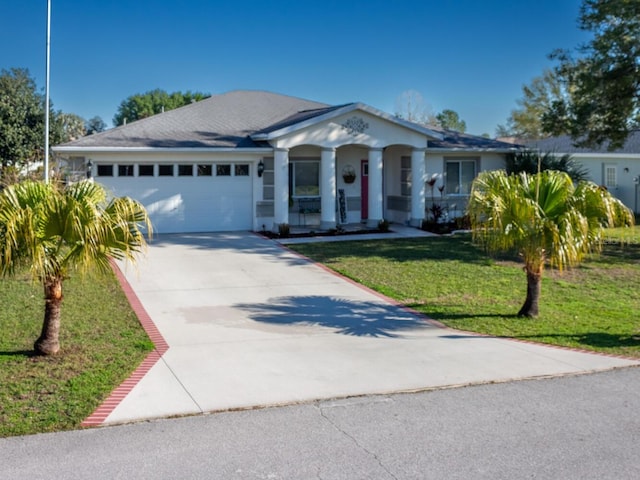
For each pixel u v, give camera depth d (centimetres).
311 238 2166
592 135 2356
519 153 2620
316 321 1149
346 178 2572
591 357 955
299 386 802
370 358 930
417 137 2412
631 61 2189
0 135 3022
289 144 2234
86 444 618
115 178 2138
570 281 1550
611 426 682
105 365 859
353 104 2275
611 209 1116
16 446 611
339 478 556
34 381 786
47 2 1980
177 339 1012
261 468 573
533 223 1124
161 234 2186
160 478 551
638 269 1702
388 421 690
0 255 813
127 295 1305
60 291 895
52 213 823
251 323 1125
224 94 2880
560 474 568
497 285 1475
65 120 3519
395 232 2328
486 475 565
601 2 2198
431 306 1273
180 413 703
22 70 3189
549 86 6341
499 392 793
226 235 2184
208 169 2242
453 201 2581
